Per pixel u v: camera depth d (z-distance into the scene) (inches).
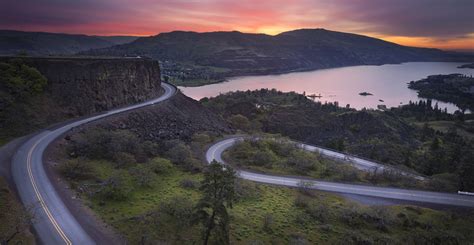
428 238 2165.4
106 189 2154.3
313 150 4547.2
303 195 2736.2
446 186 3097.9
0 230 1563.7
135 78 4532.5
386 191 2974.9
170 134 3806.6
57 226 1713.8
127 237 1710.1
